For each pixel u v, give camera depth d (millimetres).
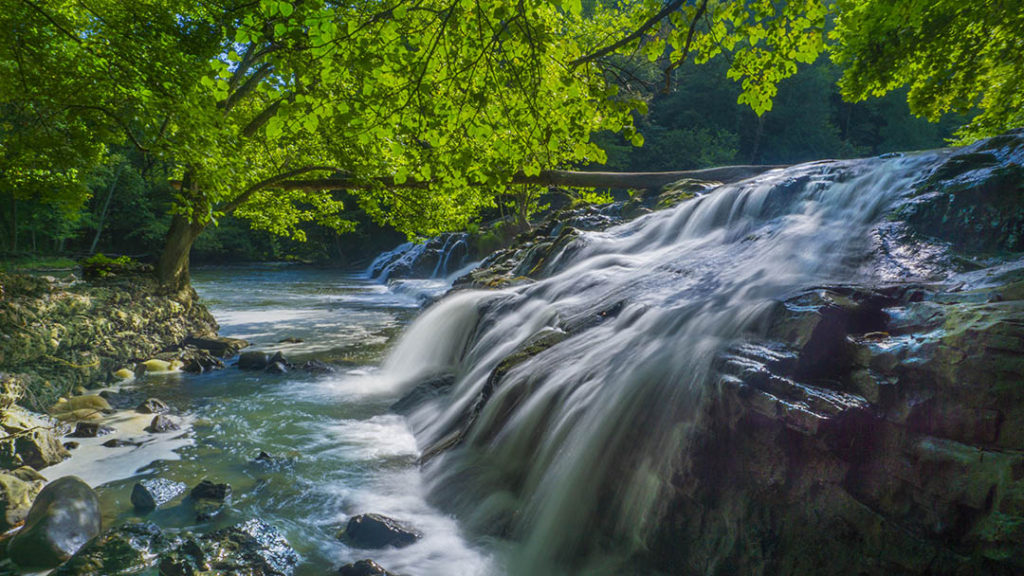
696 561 2979
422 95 3727
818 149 49406
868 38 7496
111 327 8242
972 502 2207
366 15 3617
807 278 4805
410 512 4020
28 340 6480
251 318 15094
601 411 3727
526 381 4594
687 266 6410
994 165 4988
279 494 4270
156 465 4809
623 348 4297
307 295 21750
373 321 14594
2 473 4047
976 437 2287
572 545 3418
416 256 28797
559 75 3820
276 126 3734
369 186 11680
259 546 3303
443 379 6832
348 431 5770
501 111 3926
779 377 2896
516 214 28719
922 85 8891
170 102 6535
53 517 3420
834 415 2576
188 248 11094
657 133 44375
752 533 2814
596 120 4039
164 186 35156
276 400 6934
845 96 8992
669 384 3455
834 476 2604
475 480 4180
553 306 6406
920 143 52656
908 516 2393
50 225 28922
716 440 3035
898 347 2701
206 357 9125
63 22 6762
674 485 3131
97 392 7234
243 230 40781
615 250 8844
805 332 3137
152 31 6840
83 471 4641
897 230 5086
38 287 7496
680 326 4254
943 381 2434
